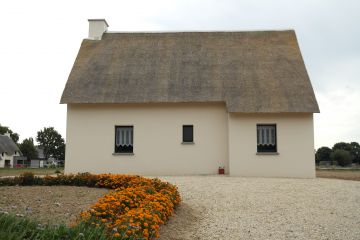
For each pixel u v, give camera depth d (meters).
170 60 24.70
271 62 24.38
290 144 21.73
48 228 6.52
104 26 27.36
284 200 13.48
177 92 22.50
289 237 9.55
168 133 22.72
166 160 22.59
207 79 23.22
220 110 22.77
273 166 21.62
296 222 10.88
